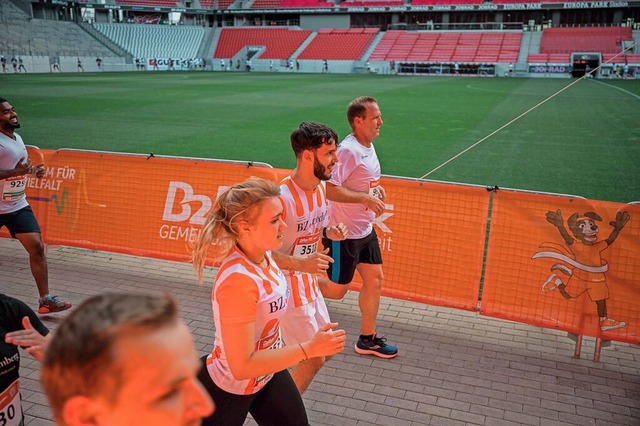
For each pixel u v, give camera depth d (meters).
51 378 0.82
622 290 4.29
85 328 0.80
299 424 2.67
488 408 3.66
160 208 6.03
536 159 12.58
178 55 58.53
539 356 4.34
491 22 54.81
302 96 27.31
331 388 3.88
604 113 20.86
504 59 48.88
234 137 15.38
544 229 4.53
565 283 4.46
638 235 4.23
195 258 2.34
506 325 4.86
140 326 0.82
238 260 2.29
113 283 5.66
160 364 0.82
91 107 21.58
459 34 53.72
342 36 56.25
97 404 0.80
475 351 4.40
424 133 16.31
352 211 4.04
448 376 4.04
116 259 6.32
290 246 3.37
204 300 5.29
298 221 3.30
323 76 46.09
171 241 6.01
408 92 30.12
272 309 2.36
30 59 46.47
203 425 2.45
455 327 4.81
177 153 13.09
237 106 22.77
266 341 2.45
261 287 2.29
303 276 3.28
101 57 52.50
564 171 11.39
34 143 14.00
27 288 5.49
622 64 44.56
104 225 6.25
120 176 6.15
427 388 3.89
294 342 3.29
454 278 4.94
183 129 16.69
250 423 3.53
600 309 4.32
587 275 4.38
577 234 4.41
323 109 21.92
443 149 13.84
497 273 4.74
